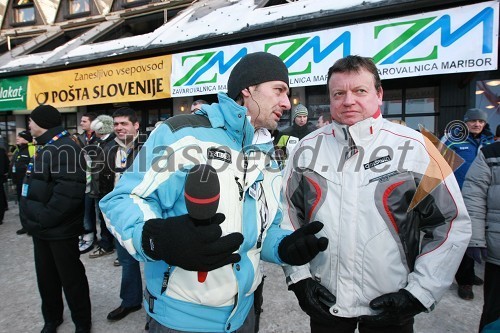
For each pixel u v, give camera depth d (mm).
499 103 4480
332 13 4113
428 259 1245
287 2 5613
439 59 3477
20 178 5738
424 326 2344
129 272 2523
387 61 3715
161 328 1050
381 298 1223
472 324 2363
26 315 2662
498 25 3238
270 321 2457
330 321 1358
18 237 4797
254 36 4723
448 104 4648
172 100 6723
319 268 1385
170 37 5613
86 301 2266
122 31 8141
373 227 1247
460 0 3439
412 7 3643
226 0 6781
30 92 6348
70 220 2146
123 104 7105
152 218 893
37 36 9273
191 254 729
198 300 1012
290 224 1488
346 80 1258
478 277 3053
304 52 4152
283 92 1138
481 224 1901
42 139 2158
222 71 4695
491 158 1910
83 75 5875
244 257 1105
